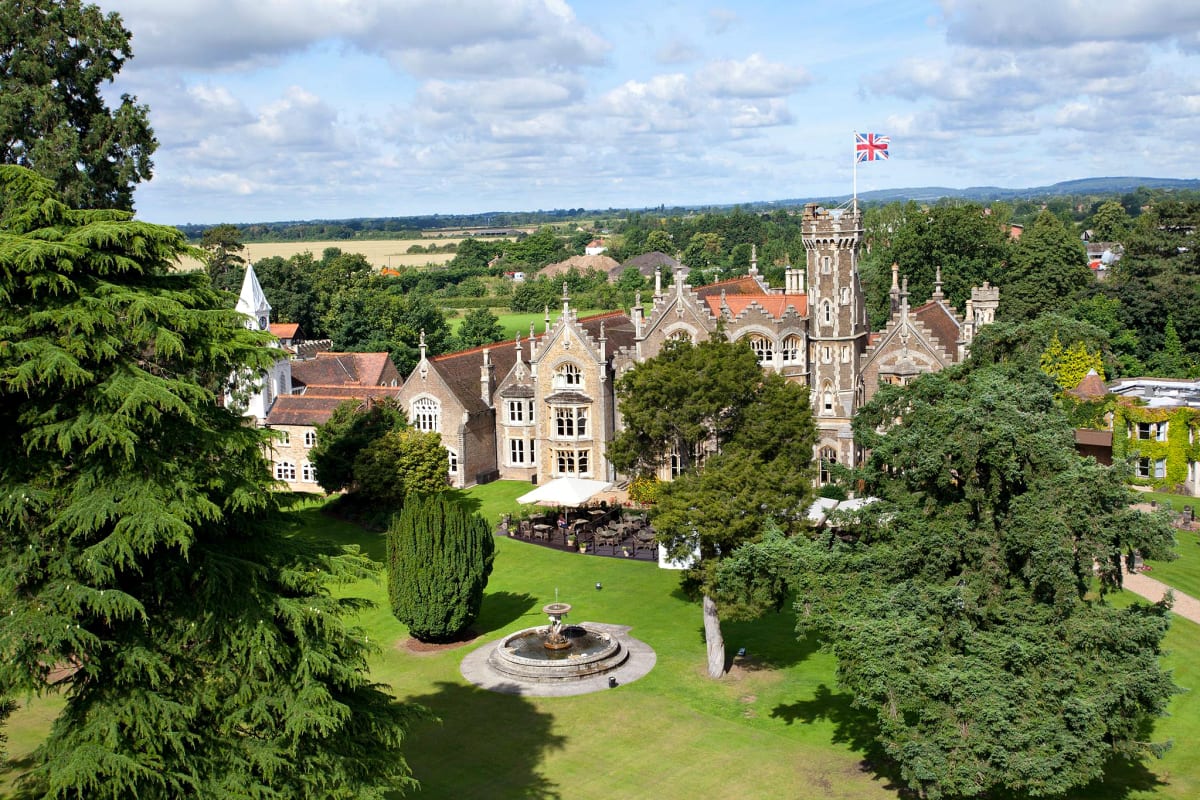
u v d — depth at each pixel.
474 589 54.62
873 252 173.62
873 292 137.50
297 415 93.69
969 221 130.25
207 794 26.88
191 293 29.97
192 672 28.47
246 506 29.20
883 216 193.88
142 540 25.42
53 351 25.03
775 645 54.75
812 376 81.25
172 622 28.20
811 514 63.66
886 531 39.97
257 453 31.02
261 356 29.75
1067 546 33.94
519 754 42.75
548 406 87.88
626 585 64.75
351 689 32.19
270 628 28.20
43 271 26.02
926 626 34.81
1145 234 131.12
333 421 84.88
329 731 29.80
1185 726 43.06
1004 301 126.56
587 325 93.50
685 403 51.69
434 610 53.53
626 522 77.88
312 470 93.19
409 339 146.50
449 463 90.31
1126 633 33.59
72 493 26.42
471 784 40.28
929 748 32.62
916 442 38.00
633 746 43.41
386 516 78.69
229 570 28.25
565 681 50.06
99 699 26.75
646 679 50.31
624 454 54.34
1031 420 36.34
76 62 70.12
